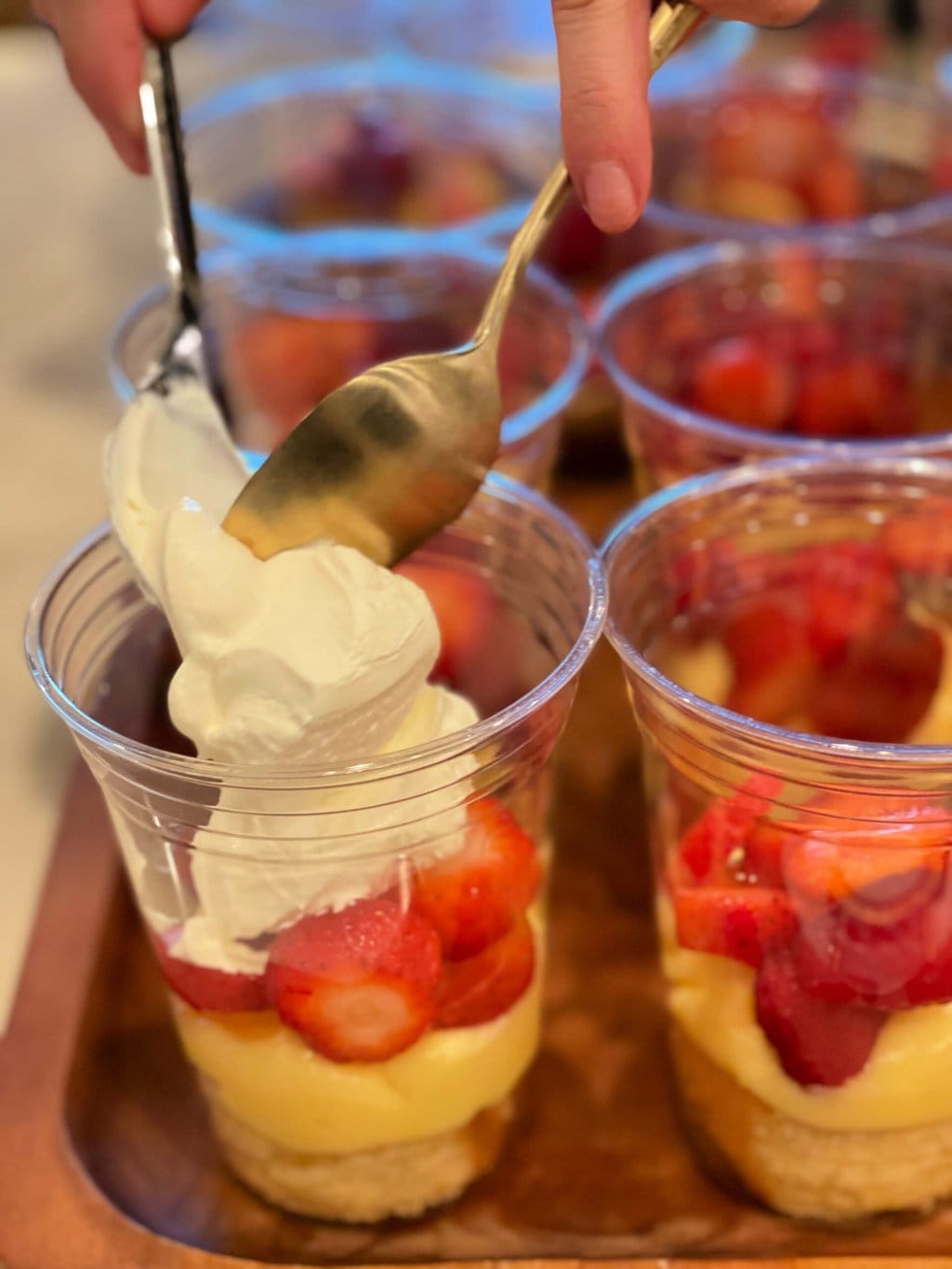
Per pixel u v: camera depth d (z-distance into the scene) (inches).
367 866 25.6
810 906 25.6
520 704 24.6
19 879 36.1
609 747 42.4
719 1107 29.6
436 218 52.4
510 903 26.9
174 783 24.7
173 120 31.3
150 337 39.7
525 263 26.4
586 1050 34.2
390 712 25.6
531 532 30.3
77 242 62.8
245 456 30.7
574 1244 29.5
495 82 59.3
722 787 26.7
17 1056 31.1
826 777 24.6
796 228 47.7
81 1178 29.2
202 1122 32.3
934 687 34.2
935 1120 27.5
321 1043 26.5
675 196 54.2
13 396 53.3
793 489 32.8
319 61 68.4
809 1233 29.5
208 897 26.2
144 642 30.7
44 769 39.2
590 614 26.2
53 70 75.9
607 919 37.6
